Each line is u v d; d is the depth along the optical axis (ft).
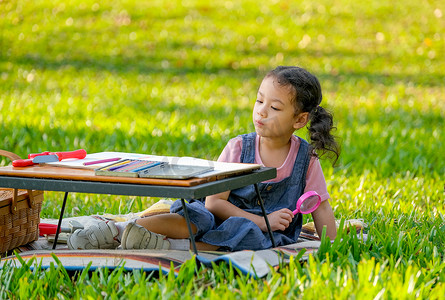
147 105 39.63
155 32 61.57
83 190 12.41
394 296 11.17
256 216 15.20
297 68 15.53
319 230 16.14
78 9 66.54
